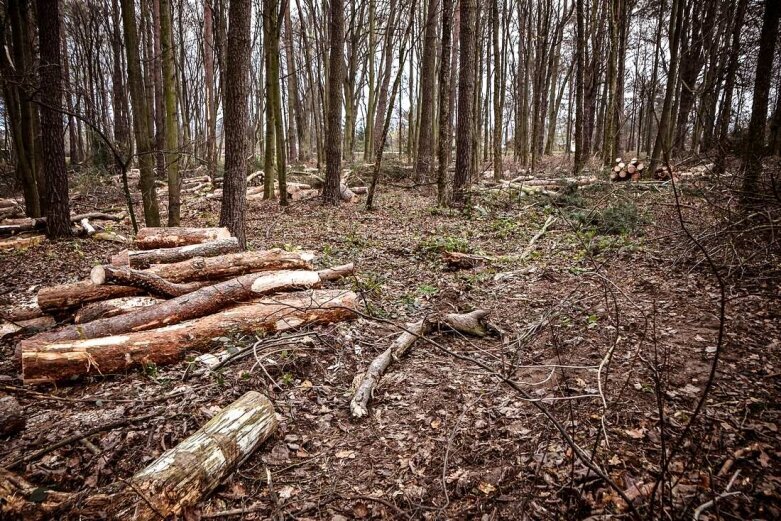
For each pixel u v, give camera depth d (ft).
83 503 7.57
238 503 8.73
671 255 21.21
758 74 22.48
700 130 49.60
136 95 27.73
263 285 16.28
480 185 49.98
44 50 28.35
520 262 23.67
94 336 13.35
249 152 76.74
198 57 92.02
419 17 69.77
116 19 71.67
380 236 31.09
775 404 10.43
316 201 46.32
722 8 56.59
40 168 36.19
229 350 13.57
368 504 8.76
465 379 13.06
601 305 16.99
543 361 13.73
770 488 8.13
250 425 9.85
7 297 19.49
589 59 65.77
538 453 9.61
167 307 14.57
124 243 30.68
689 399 10.94
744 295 16.29
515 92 80.48
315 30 73.87
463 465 9.66
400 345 14.49
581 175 48.21
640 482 8.49
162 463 8.35
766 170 21.52
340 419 11.43
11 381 12.39
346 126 73.61
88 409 11.07
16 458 9.10
